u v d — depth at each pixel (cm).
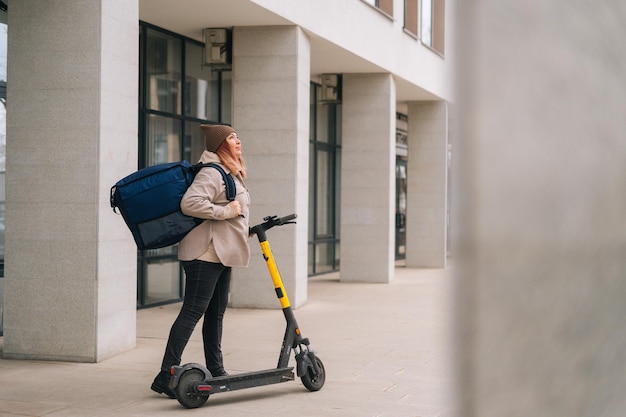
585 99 81
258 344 834
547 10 76
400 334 926
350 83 1631
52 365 692
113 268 730
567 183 79
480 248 67
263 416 509
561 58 78
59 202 705
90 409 527
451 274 67
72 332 707
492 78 69
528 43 73
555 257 77
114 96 719
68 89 700
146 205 520
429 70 1902
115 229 731
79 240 702
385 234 1630
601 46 84
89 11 695
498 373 69
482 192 68
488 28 69
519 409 72
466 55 68
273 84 1169
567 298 81
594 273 86
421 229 2067
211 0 1016
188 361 739
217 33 1180
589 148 82
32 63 707
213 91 1336
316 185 1811
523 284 72
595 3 84
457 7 68
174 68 1228
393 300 1309
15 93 712
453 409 67
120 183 523
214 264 545
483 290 68
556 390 80
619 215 88
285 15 1114
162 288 1211
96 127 696
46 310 711
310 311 1149
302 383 597
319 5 1238
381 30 1541
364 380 643
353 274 1645
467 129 67
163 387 546
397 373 676
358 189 1636
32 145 709
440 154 2050
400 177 2486
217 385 532
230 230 546
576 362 84
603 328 90
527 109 72
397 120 2425
